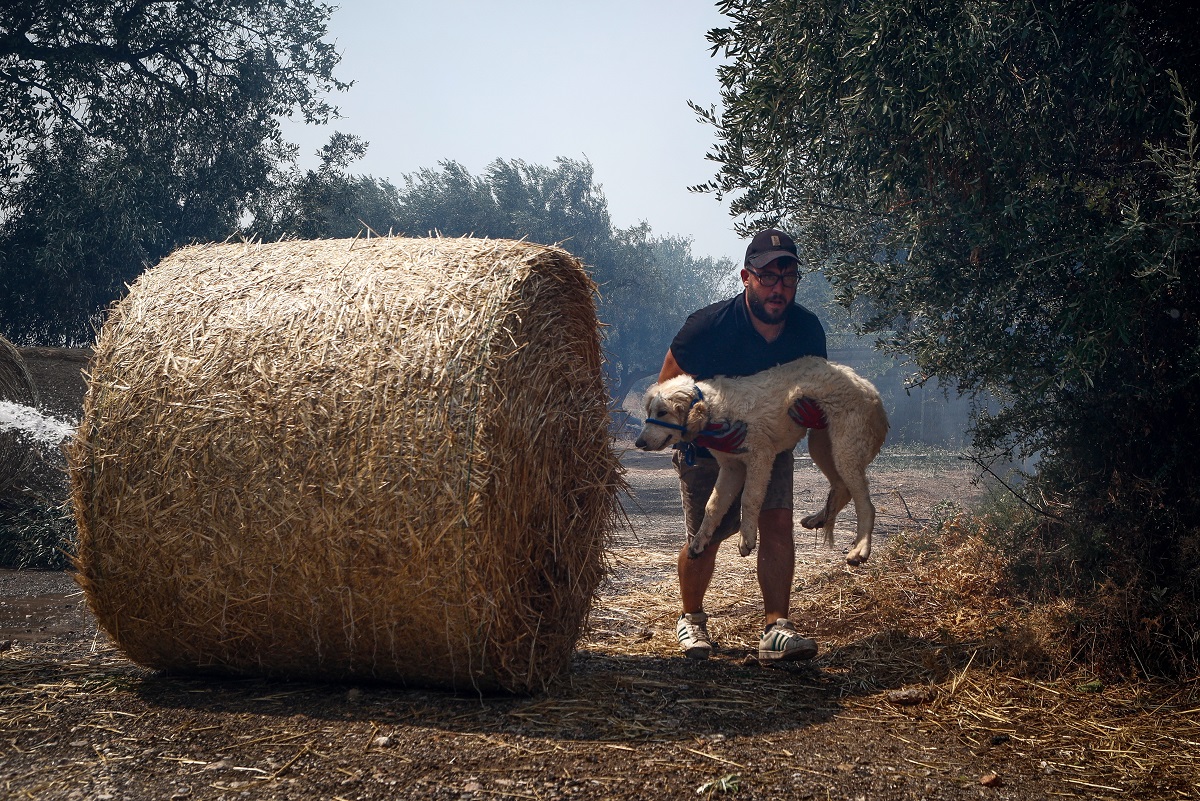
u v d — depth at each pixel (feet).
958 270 17.13
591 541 13.82
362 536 11.27
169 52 63.00
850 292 19.20
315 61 68.80
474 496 10.99
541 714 11.49
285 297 12.60
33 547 24.79
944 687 12.80
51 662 14.05
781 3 16.42
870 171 16.52
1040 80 14.88
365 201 112.47
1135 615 13.58
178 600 12.11
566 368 13.33
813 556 24.44
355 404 11.41
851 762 10.09
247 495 11.59
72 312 60.59
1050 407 17.12
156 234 61.11
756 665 14.29
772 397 14.14
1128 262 13.71
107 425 12.11
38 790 8.91
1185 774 9.89
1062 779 9.76
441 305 11.94
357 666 12.32
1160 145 14.74
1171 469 15.16
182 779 9.24
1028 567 17.17
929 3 14.51
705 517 14.79
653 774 9.57
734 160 19.11
